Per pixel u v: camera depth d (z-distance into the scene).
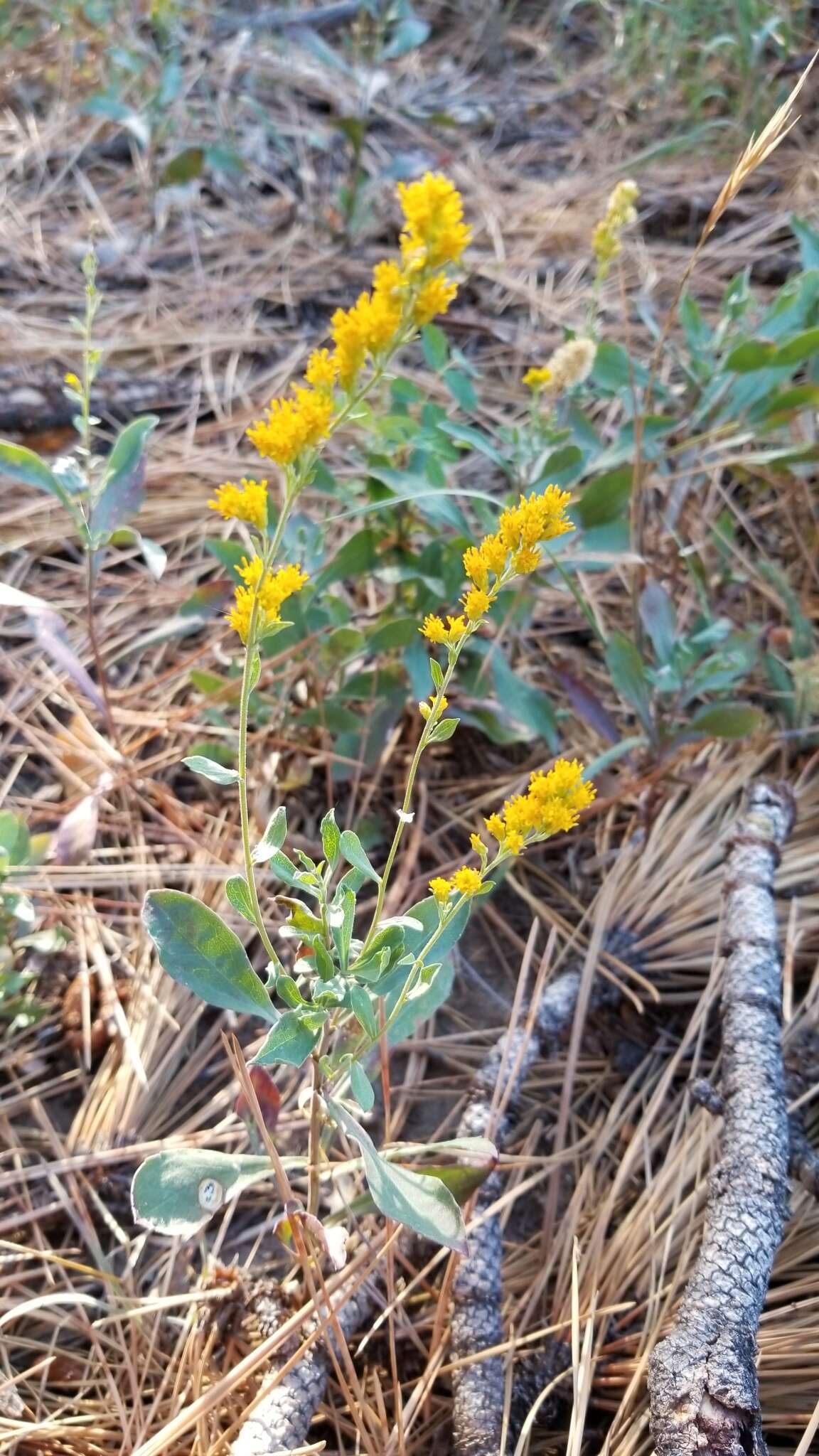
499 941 0.49
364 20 0.97
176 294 0.79
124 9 1.00
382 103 1.02
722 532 0.61
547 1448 0.34
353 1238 0.37
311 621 0.50
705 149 0.97
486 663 0.49
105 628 0.59
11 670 0.56
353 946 0.31
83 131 0.94
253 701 0.52
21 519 0.63
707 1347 0.31
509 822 0.27
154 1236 0.39
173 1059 0.43
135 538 0.48
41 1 1.00
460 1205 0.35
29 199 0.87
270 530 0.52
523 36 1.17
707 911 0.47
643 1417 0.32
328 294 0.80
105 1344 0.37
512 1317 0.37
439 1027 0.46
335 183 0.91
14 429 0.65
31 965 0.45
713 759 0.54
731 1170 0.35
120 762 0.50
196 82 0.99
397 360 0.74
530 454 0.50
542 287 0.83
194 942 0.31
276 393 0.72
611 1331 0.36
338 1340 0.32
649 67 1.07
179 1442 0.33
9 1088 0.42
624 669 0.49
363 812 0.51
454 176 0.94
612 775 0.54
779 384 0.57
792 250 0.84
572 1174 0.42
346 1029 0.35
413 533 0.57
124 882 0.48
